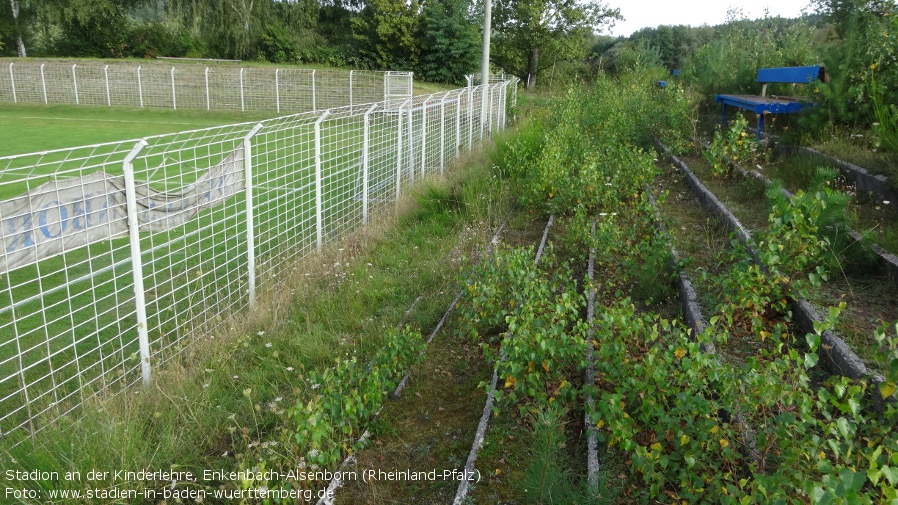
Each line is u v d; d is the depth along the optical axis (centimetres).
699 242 680
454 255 757
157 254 812
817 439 277
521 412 395
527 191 959
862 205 644
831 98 874
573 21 3734
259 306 624
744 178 847
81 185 456
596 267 680
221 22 4294
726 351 445
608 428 375
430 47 3928
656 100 1516
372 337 554
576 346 425
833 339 414
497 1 3878
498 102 2038
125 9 4441
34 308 640
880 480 282
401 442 413
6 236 406
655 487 314
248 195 643
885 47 811
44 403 456
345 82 3262
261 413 450
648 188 916
